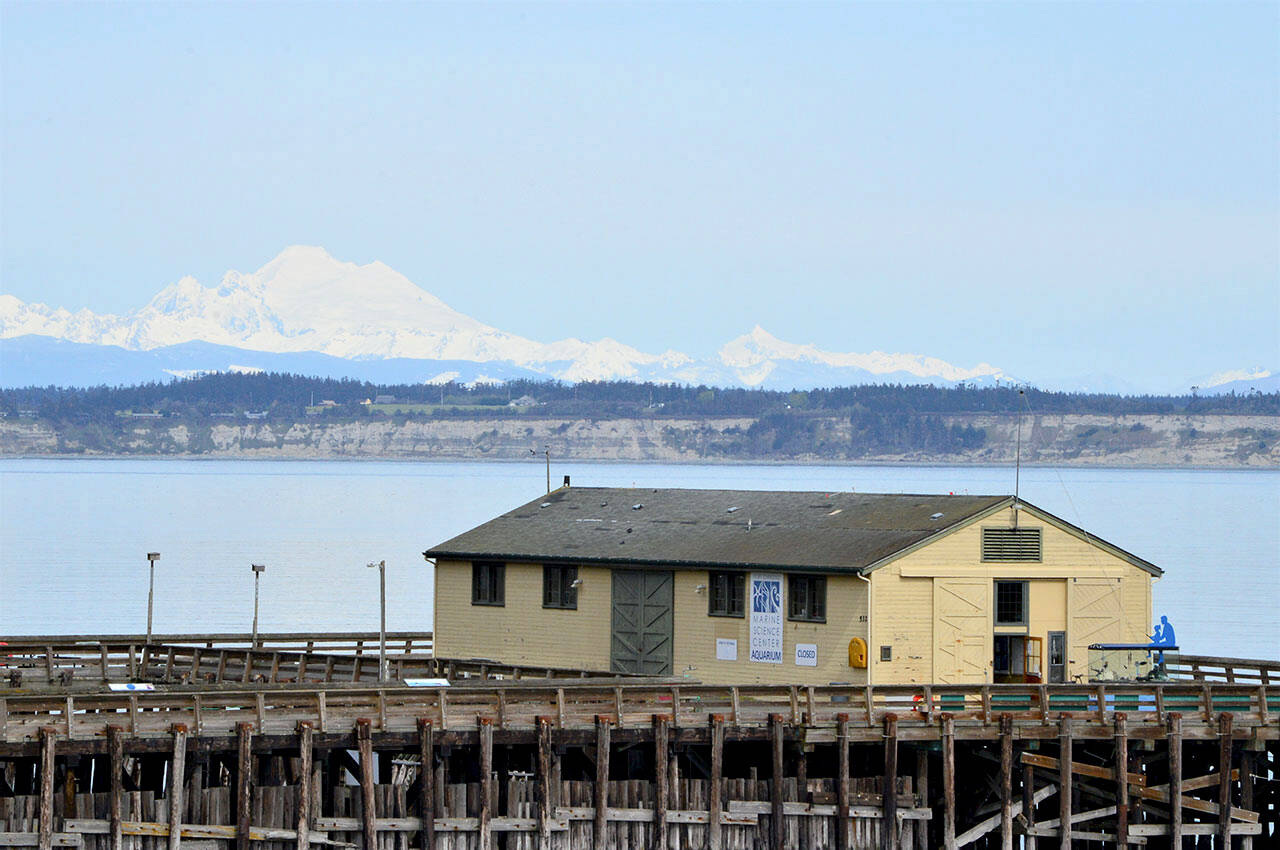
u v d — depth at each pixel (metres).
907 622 194.75
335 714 154.75
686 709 165.38
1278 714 179.38
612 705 163.88
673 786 164.25
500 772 170.50
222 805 151.00
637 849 162.00
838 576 194.88
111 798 145.38
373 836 154.00
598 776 160.62
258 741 151.88
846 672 193.88
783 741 170.00
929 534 196.75
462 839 157.25
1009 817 171.12
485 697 159.50
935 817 176.62
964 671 197.12
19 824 144.50
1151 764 187.50
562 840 160.25
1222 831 175.38
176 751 147.38
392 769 174.38
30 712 144.75
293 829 152.62
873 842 169.38
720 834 164.38
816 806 167.88
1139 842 174.12
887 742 168.88
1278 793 189.25
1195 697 177.50
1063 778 171.62
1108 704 176.25
